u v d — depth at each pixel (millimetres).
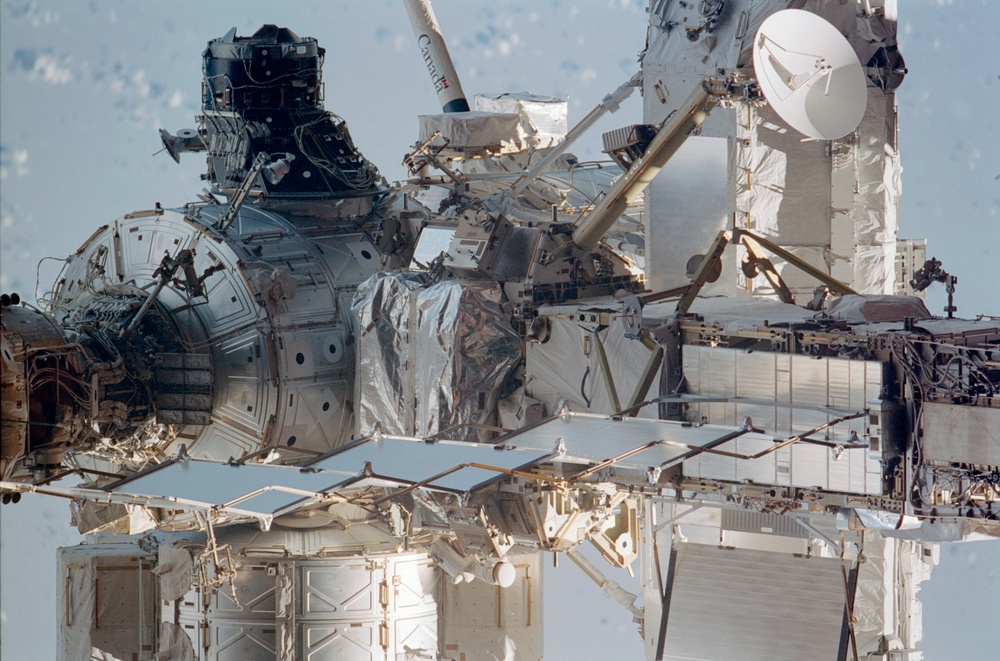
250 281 71688
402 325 69375
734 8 69125
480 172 91438
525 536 67438
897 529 56500
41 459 64875
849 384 56406
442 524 69875
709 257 62812
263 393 71625
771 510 59375
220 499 53844
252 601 71188
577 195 85750
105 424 68562
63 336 65375
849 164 71625
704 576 66750
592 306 64812
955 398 54094
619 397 62906
